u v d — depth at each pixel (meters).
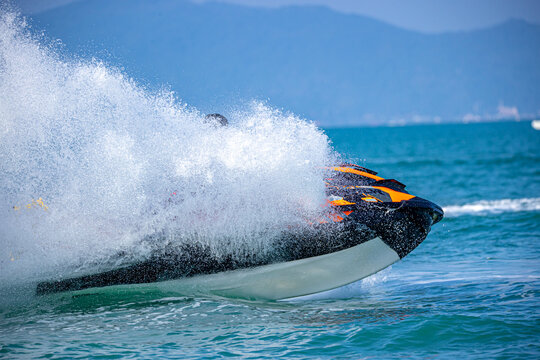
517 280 22.41
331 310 19.33
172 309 19.61
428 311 18.41
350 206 20.22
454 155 137.50
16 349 15.54
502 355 14.22
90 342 16.16
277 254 19.94
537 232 35.19
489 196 55.91
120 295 20.69
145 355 15.03
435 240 33.84
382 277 24.58
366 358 14.54
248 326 17.58
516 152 140.62
